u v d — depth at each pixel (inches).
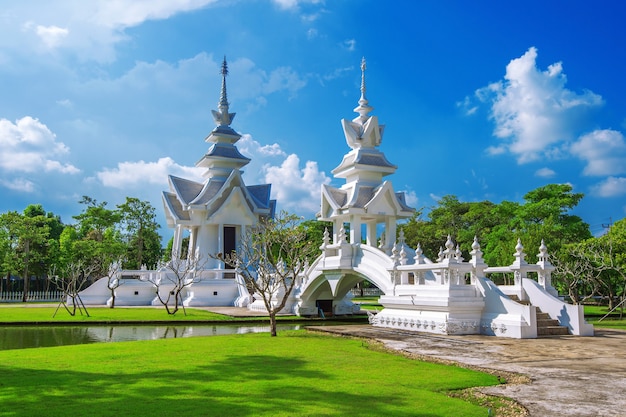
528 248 1974.7
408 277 1204.5
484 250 2682.1
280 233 1375.5
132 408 398.3
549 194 2662.4
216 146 2440.9
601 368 566.6
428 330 953.5
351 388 466.6
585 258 1792.6
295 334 967.0
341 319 1615.4
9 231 2554.1
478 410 392.5
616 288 2074.3
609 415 383.9
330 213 1489.9
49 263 2827.3
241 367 581.0
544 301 954.7
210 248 2343.8
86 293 2116.1
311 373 541.3
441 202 3275.1
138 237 3034.0
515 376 521.7
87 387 474.9
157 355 677.9
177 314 1611.7
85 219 2864.2
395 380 502.0
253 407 400.8
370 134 1488.7
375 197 1379.2
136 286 2127.2
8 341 1053.8
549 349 714.2
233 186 2394.2
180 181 2442.2
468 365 588.7
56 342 1036.5
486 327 914.1
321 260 1502.2
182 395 441.7
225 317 1542.8
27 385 484.1
